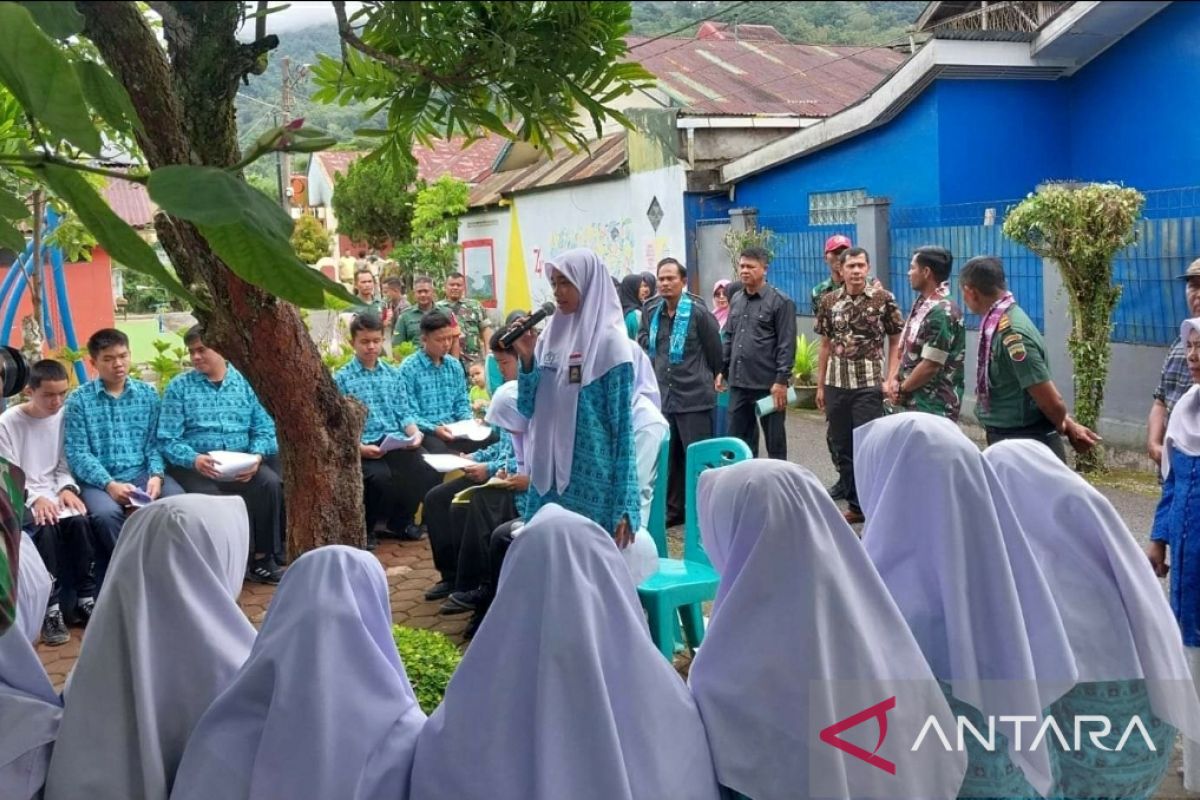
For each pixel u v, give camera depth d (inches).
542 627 78.8
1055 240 308.0
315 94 95.3
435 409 272.2
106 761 83.4
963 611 89.0
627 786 76.3
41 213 282.4
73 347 418.9
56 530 209.2
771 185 503.2
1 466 87.4
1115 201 301.0
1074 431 173.6
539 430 155.8
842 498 279.6
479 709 79.4
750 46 646.5
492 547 176.2
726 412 296.7
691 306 265.9
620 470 148.6
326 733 78.0
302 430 108.0
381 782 79.0
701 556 168.1
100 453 225.8
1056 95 392.2
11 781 84.3
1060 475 99.8
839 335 265.3
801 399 438.9
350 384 262.5
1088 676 95.4
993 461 103.6
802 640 81.9
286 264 61.8
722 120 525.7
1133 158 366.6
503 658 80.0
